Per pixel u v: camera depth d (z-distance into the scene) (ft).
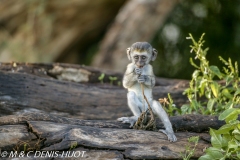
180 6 81.76
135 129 31.24
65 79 45.42
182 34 81.71
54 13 77.87
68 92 40.57
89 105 40.68
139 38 72.49
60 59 84.38
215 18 81.15
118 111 41.06
